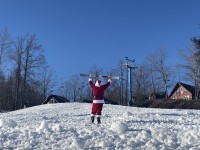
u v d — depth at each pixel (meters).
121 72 76.19
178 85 75.00
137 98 50.84
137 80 73.00
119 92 76.56
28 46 59.56
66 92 92.44
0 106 69.25
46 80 78.50
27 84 61.81
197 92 67.31
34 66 60.12
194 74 66.81
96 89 14.24
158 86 76.75
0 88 69.38
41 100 75.94
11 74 68.81
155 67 98.31
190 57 66.44
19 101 61.59
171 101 47.28
